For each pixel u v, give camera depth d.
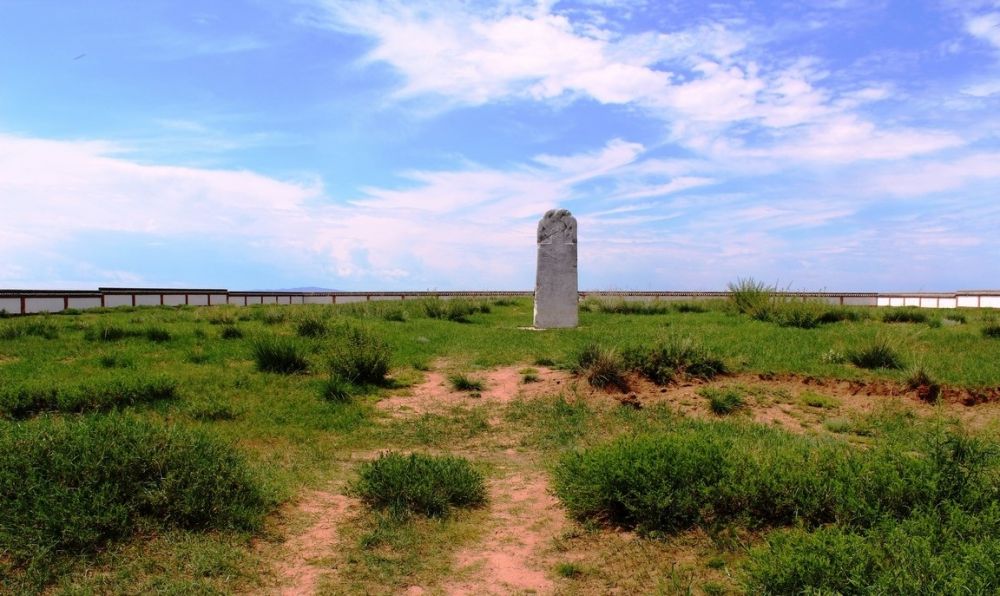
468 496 5.75
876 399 8.75
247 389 9.59
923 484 4.64
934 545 3.80
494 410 9.14
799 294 19.84
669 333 13.06
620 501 5.06
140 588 4.06
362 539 4.93
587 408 8.93
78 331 15.20
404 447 7.66
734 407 8.61
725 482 5.07
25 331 14.52
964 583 3.23
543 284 16.86
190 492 4.93
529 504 5.80
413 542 4.92
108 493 4.78
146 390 8.77
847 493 4.70
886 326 14.42
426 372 11.57
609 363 9.81
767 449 6.23
